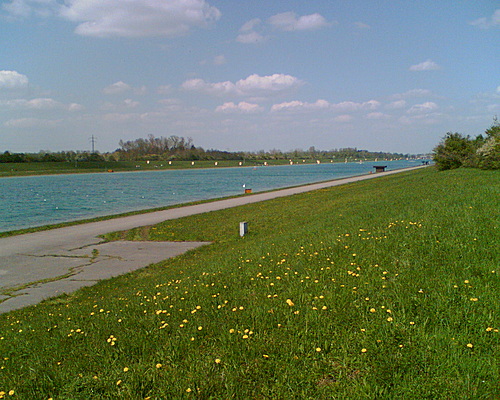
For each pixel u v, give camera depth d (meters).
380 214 14.96
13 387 4.90
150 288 9.96
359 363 4.59
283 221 22.16
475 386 4.02
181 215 28.98
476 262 7.08
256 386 4.46
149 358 5.23
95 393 4.57
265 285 7.80
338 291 6.75
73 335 6.59
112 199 47.59
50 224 27.94
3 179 98.12
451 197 15.30
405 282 6.66
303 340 5.21
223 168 183.75
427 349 4.66
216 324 6.05
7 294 11.88
